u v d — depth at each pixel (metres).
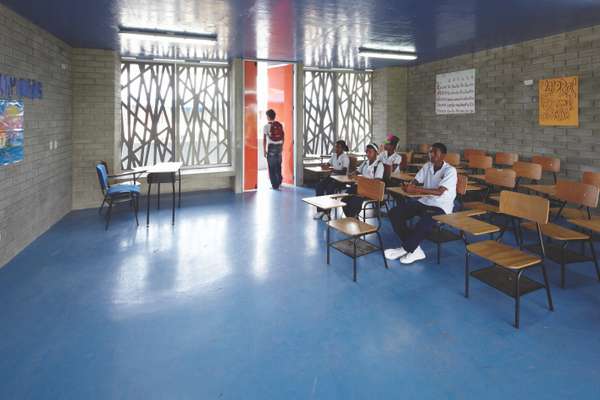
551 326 2.99
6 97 4.25
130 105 7.71
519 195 3.50
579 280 3.78
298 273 4.05
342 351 2.70
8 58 4.32
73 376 2.44
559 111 6.14
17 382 2.38
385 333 2.92
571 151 6.04
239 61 8.10
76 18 4.89
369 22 5.33
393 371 2.48
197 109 8.31
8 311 3.24
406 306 3.33
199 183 8.60
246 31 5.77
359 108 9.92
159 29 5.60
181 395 2.28
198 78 8.27
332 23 5.38
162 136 8.02
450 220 3.68
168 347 2.75
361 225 4.09
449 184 4.29
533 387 2.32
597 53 5.59
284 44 6.70
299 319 3.13
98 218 6.20
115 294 3.57
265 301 3.44
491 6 4.68
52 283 3.79
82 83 6.65
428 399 2.23
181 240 5.14
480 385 2.35
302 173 9.20
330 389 2.32
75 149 6.68
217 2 4.43
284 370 2.50
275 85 9.51
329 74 9.62
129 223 5.95
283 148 9.45
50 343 2.79
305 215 6.45
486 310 3.25
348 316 3.17
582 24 5.52
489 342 2.79
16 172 4.51
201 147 8.44
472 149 7.72
